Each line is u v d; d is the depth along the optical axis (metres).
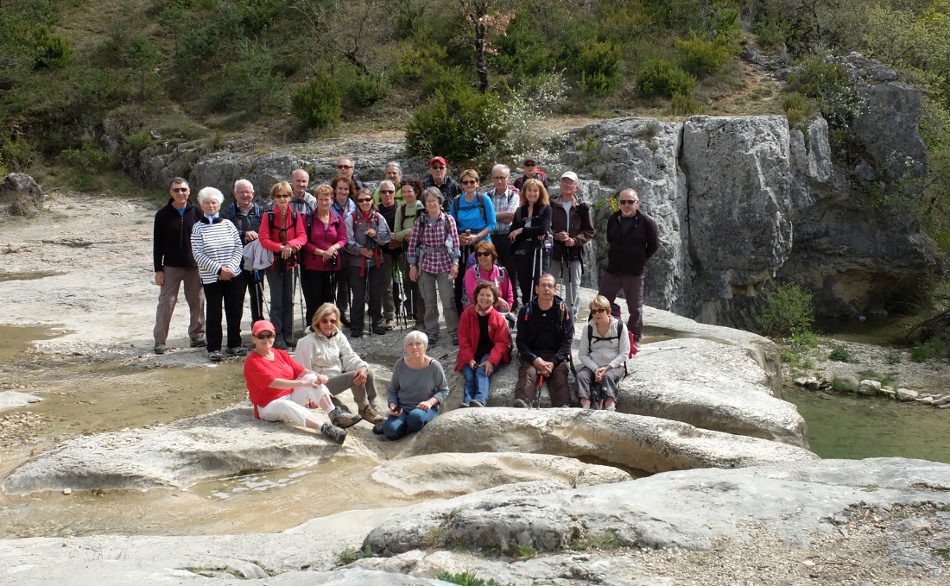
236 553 4.36
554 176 18.64
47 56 28.98
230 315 9.20
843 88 22.97
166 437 6.36
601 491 4.65
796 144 20.92
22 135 26.52
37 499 5.65
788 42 28.28
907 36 25.78
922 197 22.64
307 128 23.86
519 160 18.95
